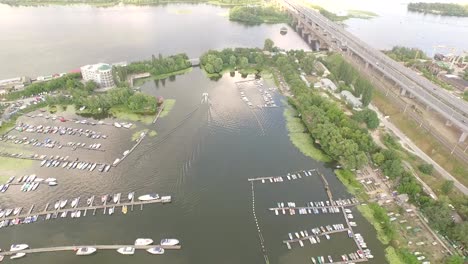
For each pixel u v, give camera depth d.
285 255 189.25
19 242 194.00
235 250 192.50
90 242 194.50
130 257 187.75
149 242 193.88
